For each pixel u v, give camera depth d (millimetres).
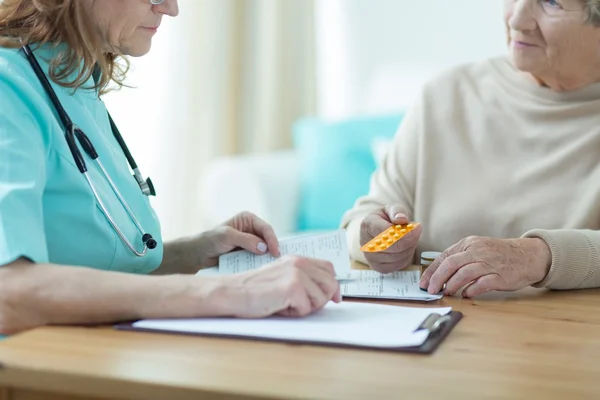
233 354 877
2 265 1021
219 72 3801
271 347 908
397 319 1023
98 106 1422
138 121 3416
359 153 3420
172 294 996
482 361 882
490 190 1666
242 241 1493
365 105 3805
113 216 1284
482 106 1738
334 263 1424
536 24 1537
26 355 864
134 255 1317
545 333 1021
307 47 3895
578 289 1340
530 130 1671
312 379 799
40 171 1117
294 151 3807
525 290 1324
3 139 1094
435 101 1790
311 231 3420
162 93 3523
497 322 1080
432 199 1732
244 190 3361
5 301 1000
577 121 1626
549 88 1656
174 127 3576
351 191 3375
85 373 806
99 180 1286
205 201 3426
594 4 1471
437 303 1208
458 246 1312
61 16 1251
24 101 1158
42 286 996
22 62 1228
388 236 1357
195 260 1528
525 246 1309
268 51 3922
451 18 3533
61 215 1211
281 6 3887
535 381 817
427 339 950
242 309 1001
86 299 986
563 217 1587
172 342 921
